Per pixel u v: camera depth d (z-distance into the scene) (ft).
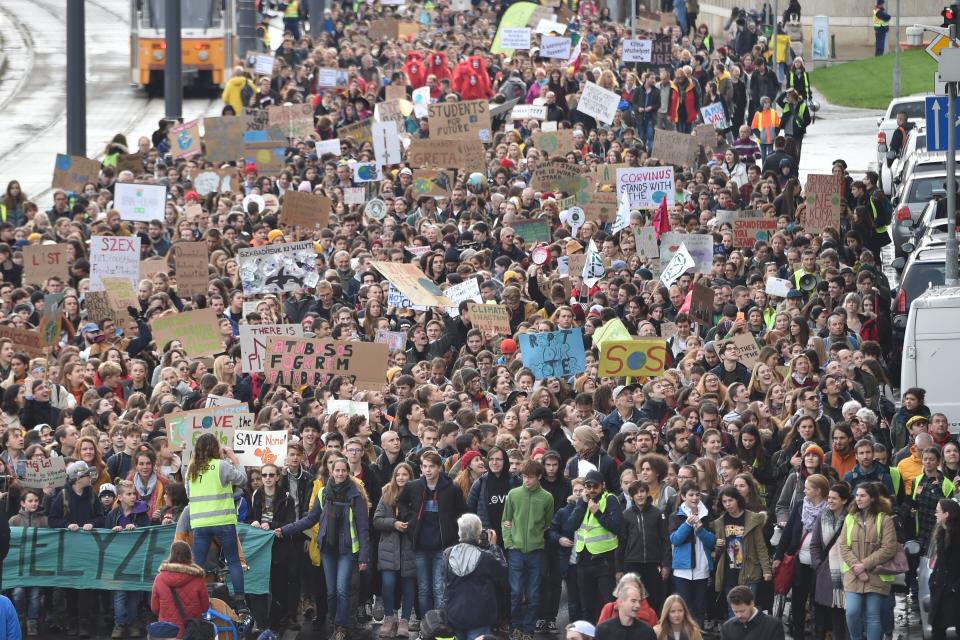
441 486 195.31
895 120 444.14
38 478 200.44
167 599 173.17
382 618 206.28
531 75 516.32
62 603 205.67
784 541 190.08
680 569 188.96
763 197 347.77
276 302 272.10
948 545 181.06
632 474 192.03
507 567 194.80
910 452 204.64
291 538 200.23
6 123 606.14
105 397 234.58
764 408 211.00
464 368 229.86
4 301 288.92
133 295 280.51
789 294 266.36
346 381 226.17
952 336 233.96
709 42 619.67
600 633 159.33
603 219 344.90
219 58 653.71
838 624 187.52
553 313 270.26
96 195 384.88
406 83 531.91
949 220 275.80
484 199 349.61
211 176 383.45
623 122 449.89
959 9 349.41
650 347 229.45
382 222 346.74
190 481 194.08
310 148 420.36
